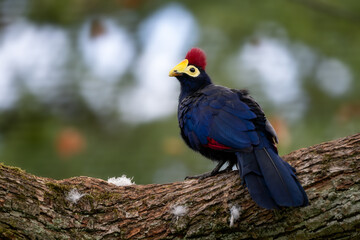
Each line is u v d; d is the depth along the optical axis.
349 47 12.30
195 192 7.50
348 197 6.82
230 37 12.29
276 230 7.00
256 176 6.97
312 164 7.19
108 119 12.01
